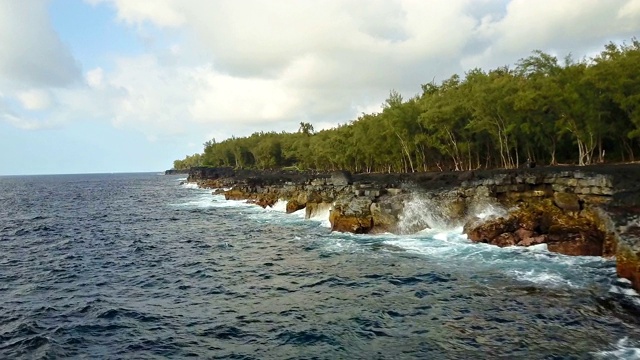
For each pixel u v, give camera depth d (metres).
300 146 119.56
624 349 12.87
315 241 35.22
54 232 44.06
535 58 44.47
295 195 60.00
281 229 43.62
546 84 41.94
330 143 96.81
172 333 15.87
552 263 23.33
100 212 65.19
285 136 144.25
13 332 16.02
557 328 14.73
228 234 41.16
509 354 13.05
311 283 22.41
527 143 50.50
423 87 79.50
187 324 16.78
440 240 31.64
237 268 26.55
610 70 35.94
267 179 82.69
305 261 27.80
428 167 75.25
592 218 26.30
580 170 29.70
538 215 28.58
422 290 20.05
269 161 141.88
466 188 35.25
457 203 34.56
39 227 48.00
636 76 35.62
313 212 51.06
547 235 27.27
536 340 13.91
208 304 19.33
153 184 173.50
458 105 54.97
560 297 17.78
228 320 17.16
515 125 47.06
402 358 13.21
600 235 24.92
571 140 49.34
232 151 168.88
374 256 28.08
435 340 14.41
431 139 61.75
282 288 21.70
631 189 24.05
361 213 38.03
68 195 111.19
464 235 31.81
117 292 21.48
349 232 37.47
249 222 50.16
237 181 107.75
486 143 58.84
